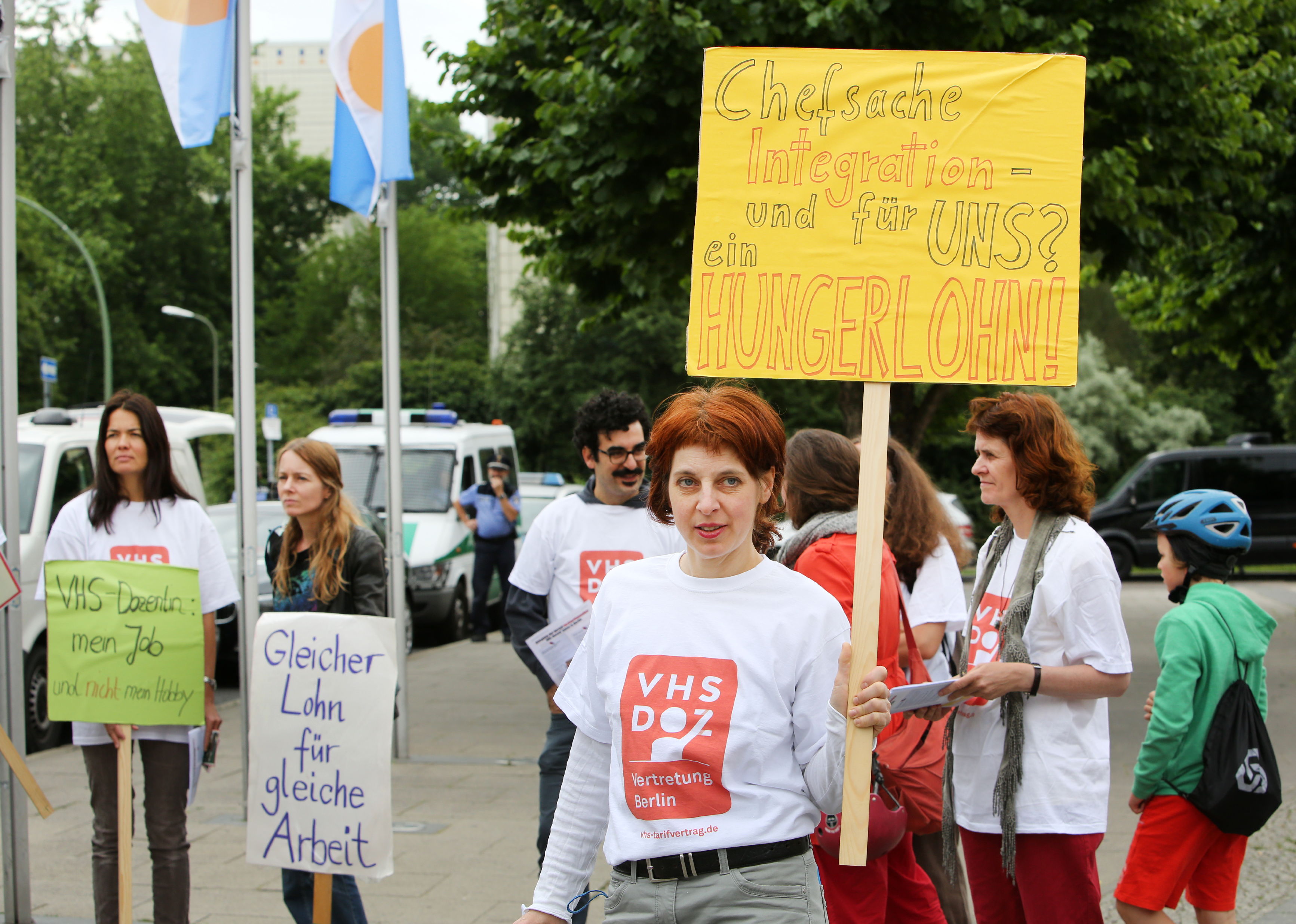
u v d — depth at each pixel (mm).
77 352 39688
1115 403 36094
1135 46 8719
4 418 4785
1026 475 3176
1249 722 3225
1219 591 3326
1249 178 9547
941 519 3910
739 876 2211
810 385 23156
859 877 3266
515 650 4297
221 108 6043
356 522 4062
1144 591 18359
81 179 39469
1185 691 3207
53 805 6547
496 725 8664
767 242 2762
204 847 5660
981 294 2713
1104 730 3137
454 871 5266
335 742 3621
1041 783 3041
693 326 2773
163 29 5984
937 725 3529
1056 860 3057
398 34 7371
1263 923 4367
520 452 33344
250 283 6215
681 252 9320
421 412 15008
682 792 2244
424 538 13273
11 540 4754
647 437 4215
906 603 3889
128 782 3982
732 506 2295
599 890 2488
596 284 10742
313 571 3990
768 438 2342
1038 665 3070
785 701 2291
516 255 39594
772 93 2771
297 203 53812
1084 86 2717
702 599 2346
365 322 48312
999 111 2729
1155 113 8922
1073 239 2699
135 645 4027
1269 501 19984
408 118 7402
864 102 2752
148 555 4188
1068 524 3154
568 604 4223
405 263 51531
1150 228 9078
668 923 2234
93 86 40531
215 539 4281
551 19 9602
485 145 10094
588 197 9016
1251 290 14234
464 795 6594
